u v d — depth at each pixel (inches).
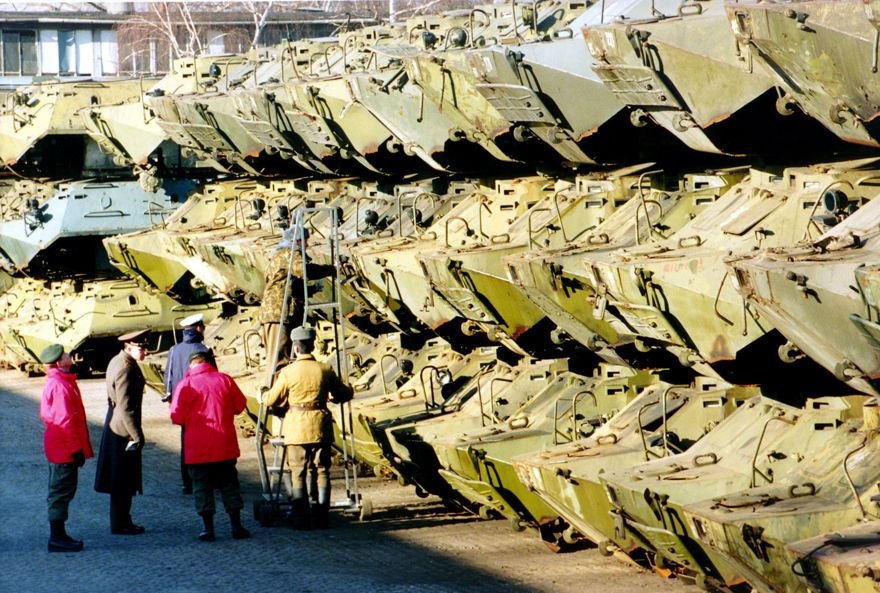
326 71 1208.2
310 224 1157.7
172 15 2317.9
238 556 738.8
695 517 556.7
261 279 1178.0
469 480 771.4
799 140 711.1
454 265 821.9
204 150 1352.1
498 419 822.5
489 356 922.1
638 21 706.8
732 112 684.7
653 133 808.3
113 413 796.6
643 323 683.4
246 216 1327.5
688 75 693.3
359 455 946.7
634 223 774.5
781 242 657.6
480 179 975.0
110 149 1523.1
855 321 519.5
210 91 1304.1
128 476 796.0
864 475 553.9
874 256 539.5
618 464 684.7
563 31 828.6
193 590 671.1
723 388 709.3
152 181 1473.9
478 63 833.5
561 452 706.8
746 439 639.8
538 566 708.0
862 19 578.2
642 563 700.0
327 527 812.0
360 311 1049.5
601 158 830.5
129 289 1488.7
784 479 587.2
